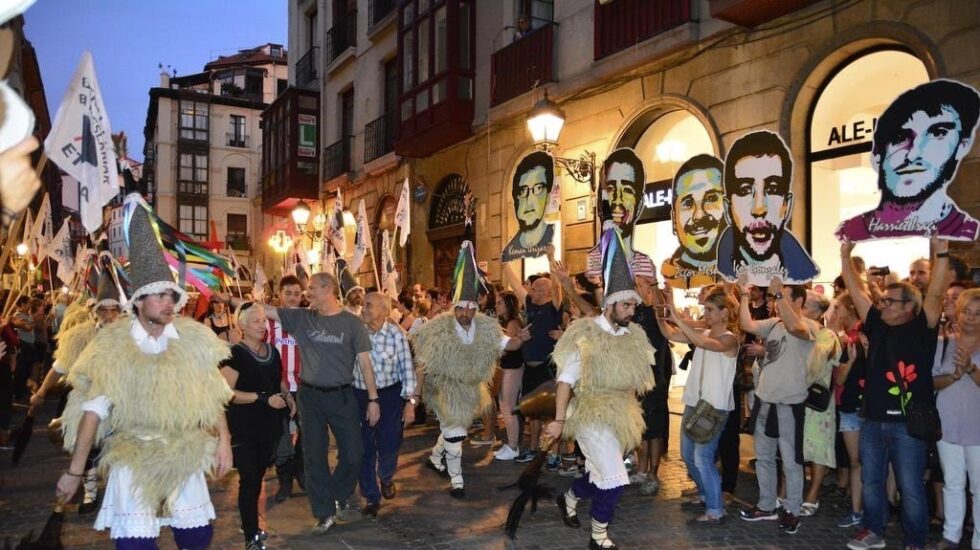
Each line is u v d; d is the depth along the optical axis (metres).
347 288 8.00
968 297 4.71
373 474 5.87
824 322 6.47
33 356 13.02
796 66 9.05
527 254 9.58
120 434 3.51
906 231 5.88
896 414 4.76
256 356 4.95
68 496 3.41
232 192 44.47
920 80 8.20
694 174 8.25
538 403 5.22
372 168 19.33
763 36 9.45
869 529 5.04
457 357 6.31
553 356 4.96
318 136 23.69
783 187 7.04
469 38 15.35
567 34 12.71
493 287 9.99
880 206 6.07
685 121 11.24
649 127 11.76
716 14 9.22
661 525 5.56
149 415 3.47
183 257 4.61
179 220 43.06
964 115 5.59
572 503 5.45
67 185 4.98
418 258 17.27
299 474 6.42
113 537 3.44
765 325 5.61
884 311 4.82
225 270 4.96
